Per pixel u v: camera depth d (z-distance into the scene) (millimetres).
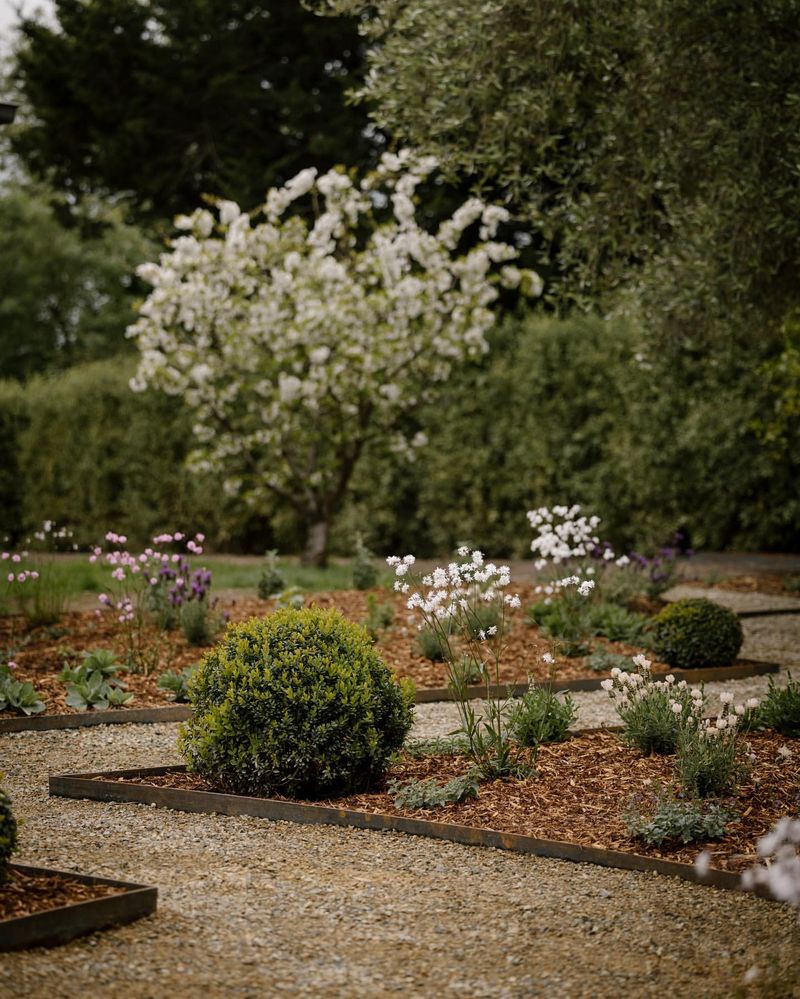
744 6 7750
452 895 4055
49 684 7477
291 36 22438
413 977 3385
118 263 28219
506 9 8219
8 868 3885
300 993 3252
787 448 14594
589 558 9977
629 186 8898
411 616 9641
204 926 3695
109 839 4609
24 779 5598
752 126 7773
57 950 3443
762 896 4059
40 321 29672
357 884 4145
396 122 9297
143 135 22203
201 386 13719
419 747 5789
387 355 13805
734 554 15352
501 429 17203
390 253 13281
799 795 4672
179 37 22406
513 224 20703
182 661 8141
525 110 8500
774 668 8438
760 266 8641
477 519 17672
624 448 15734
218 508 19047
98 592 12195
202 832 4738
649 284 9117
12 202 29094
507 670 8062
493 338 17422
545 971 3439
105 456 20188
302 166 22266
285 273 13195
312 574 12992
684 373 15164
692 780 4941
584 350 16172
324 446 14844
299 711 5074
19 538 21141
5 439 21531
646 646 8875
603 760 5578
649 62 8070
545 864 4398
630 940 3678
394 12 8969
